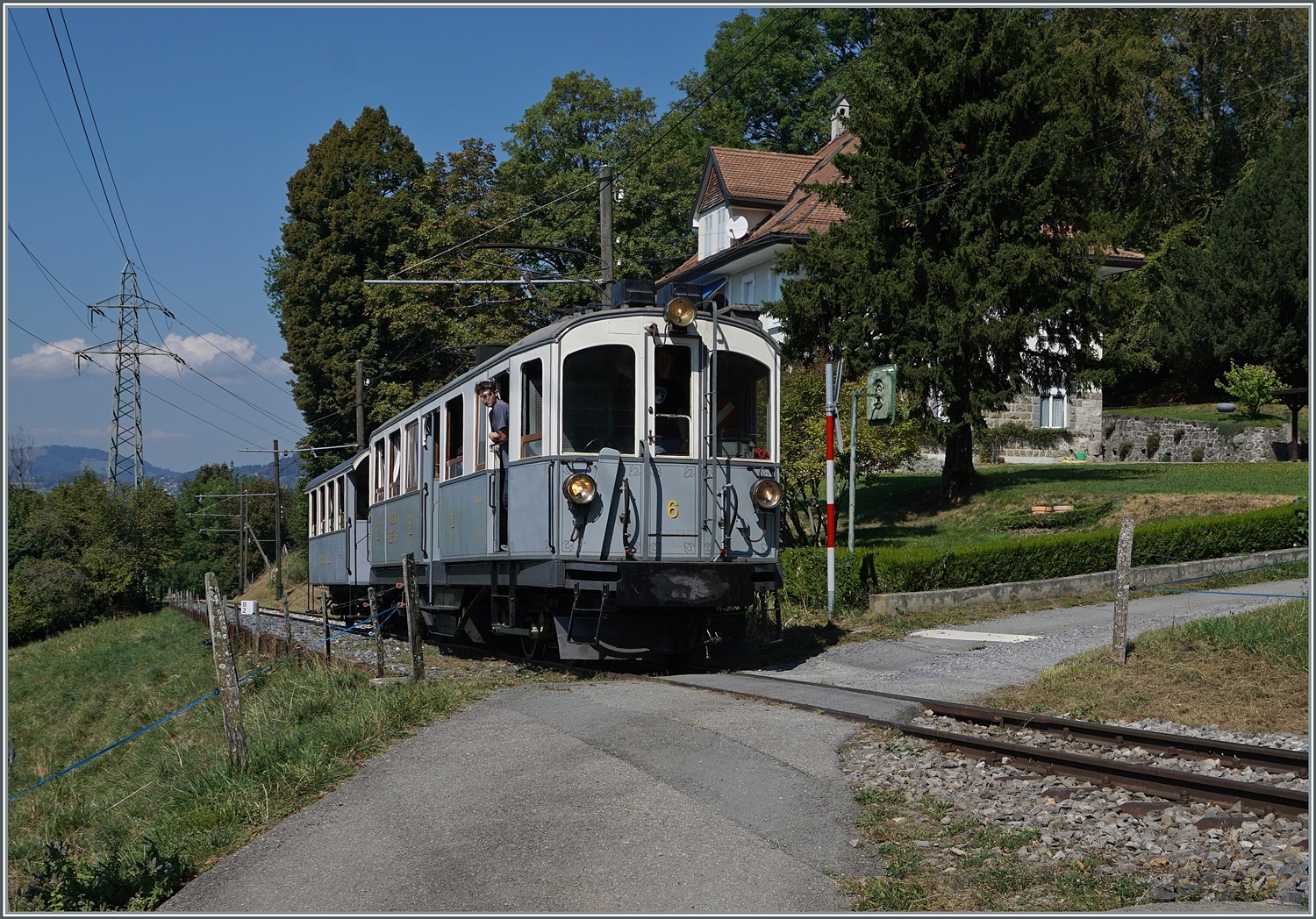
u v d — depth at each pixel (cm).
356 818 716
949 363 2261
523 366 1222
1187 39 4350
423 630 1756
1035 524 2181
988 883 554
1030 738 875
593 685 1123
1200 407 4147
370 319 4431
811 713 951
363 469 2197
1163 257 4459
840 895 552
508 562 1262
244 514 6681
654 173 4359
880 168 2316
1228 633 1137
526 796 727
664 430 1192
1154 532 1847
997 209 2262
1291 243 3866
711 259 3609
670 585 1148
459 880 593
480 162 4178
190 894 620
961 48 2309
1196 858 575
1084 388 2473
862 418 2091
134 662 3081
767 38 4941
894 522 2478
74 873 666
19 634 5094
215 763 965
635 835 645
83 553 5397
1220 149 4575
